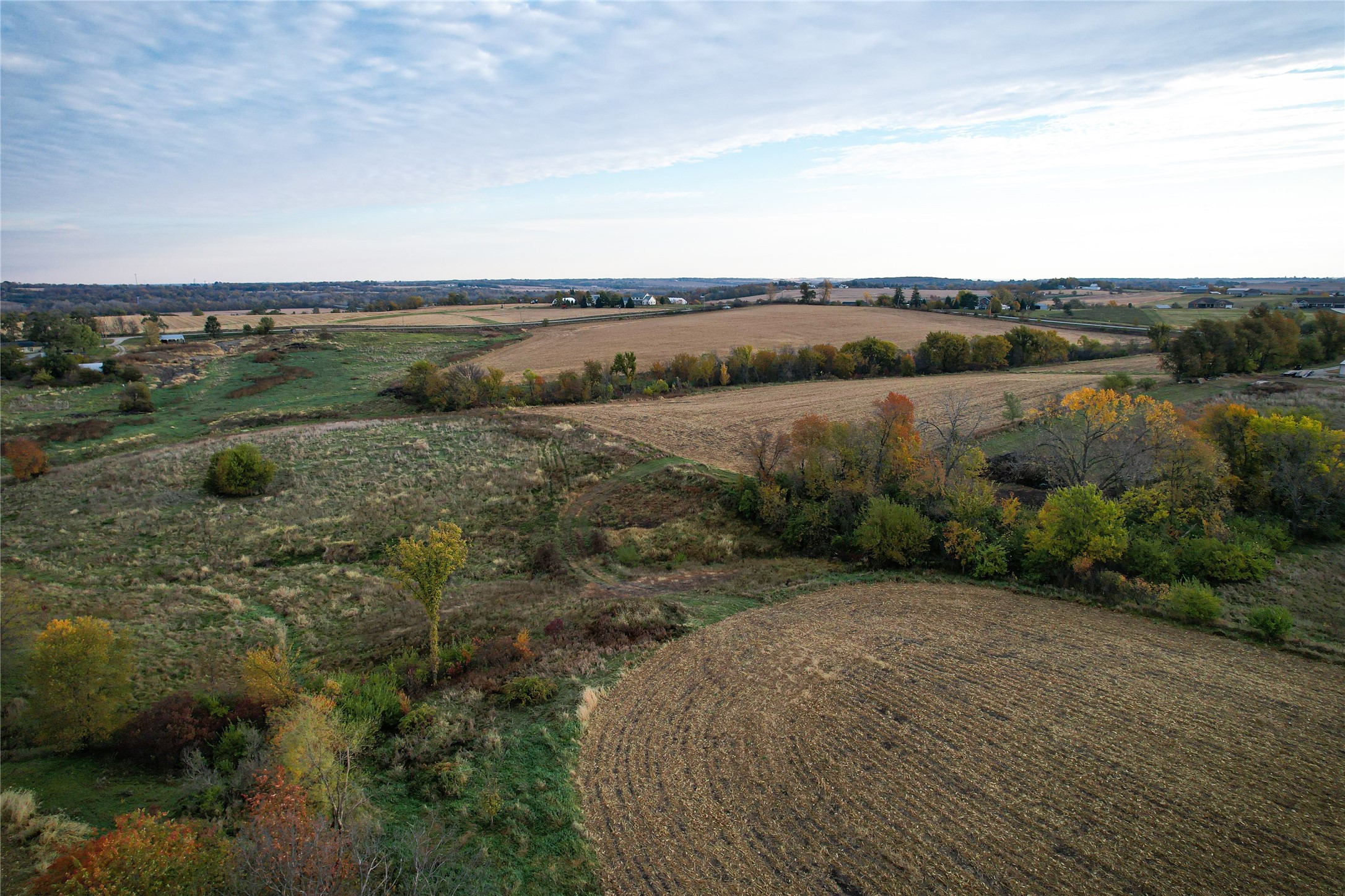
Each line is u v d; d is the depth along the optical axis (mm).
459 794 18750
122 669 21859
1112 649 26500
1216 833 17016
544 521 46125
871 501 39062
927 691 23734
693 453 56219
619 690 24547
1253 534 35562
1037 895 15227
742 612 31312
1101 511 32312
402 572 25719
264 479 52219
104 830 16875
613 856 16609
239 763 19578
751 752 20625
